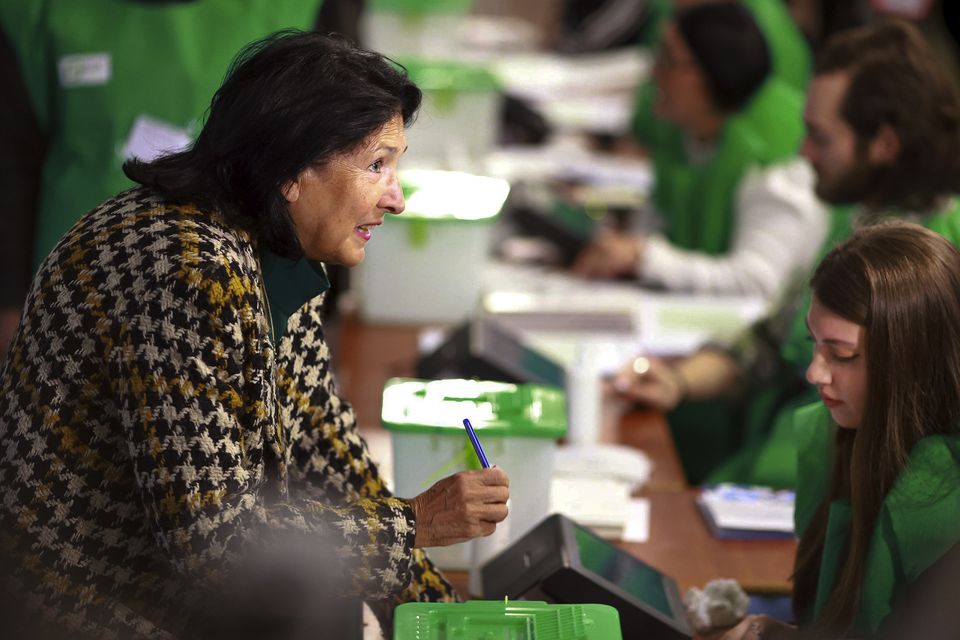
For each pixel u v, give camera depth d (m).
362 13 12.91
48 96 9.08
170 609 5.41
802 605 6.37
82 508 5.18
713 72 12.66
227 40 8.99
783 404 10.21
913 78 8.38
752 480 9.51
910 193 8.48
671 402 9.85
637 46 21.70
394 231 11.24
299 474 6.19
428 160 12.95
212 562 4.88
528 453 6.82
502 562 6.32
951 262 5.62
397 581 5.31
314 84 5.02
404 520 5.34
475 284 11.46
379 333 11.23
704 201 13.19
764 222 12.26
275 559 5.09
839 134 8.62
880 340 5.55
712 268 12.37
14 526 5.18
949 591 5.36
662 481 8.41
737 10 12.75
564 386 8.76
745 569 7.20
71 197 9.02
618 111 18.70
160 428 4.85
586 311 11.36
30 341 5.14
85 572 5.25
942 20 16.83
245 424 5.04
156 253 4.95
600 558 6.24
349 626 6.03
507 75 20.14
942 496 5.48
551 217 13.33
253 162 5.04
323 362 6.11
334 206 5.18
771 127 12.55
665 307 11.70
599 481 7.98
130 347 4.89
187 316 4.88
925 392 5.56
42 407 5.09
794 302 10.21
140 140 8.93
